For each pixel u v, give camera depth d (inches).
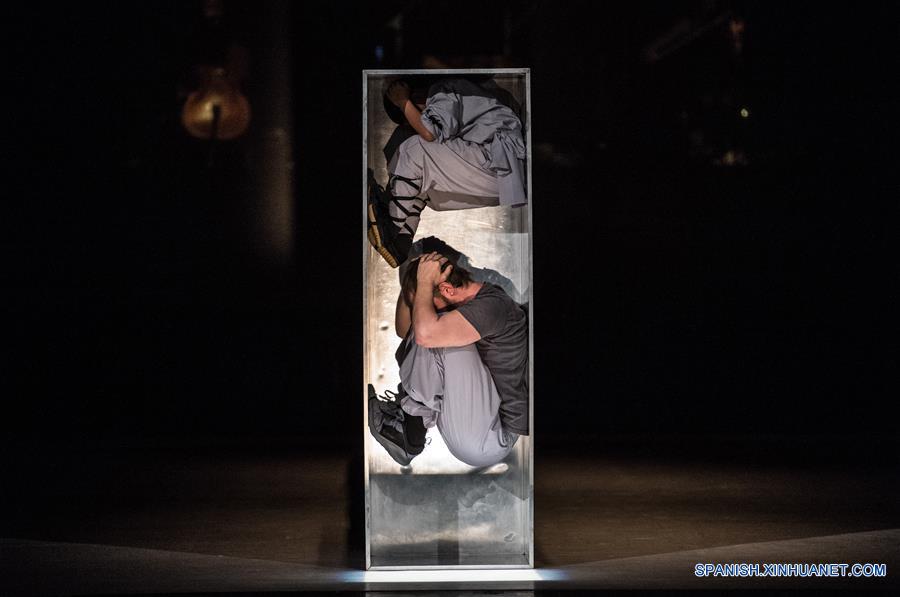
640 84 524.4
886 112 529.3
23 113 527.5
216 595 225.8
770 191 545.0
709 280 552.4
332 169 539.8
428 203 242.8
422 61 513.7
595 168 539.2
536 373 552.1
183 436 522.0
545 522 309.3
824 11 517.0
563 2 511.8
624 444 480.1
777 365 550.9
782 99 528.7
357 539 285.1
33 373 541.6
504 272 242.8
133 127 530.3
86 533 295.6
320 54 520.1
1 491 366.6
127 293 545.0
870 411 543.2
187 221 542.0
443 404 243.8
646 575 242.5
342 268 547.5
